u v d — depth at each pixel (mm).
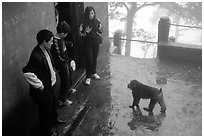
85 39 5973
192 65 7359
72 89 5898
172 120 5203
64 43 5031
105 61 7547
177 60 7645
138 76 6809
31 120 5039
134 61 7598
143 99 5816
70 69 5270
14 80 4402
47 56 4262
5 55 4129
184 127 5020
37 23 4891
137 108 5543
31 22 4699
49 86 4285
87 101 5723
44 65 4141
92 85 6305
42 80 4164
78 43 6578
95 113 5430
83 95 5898
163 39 7902
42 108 4383
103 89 6176
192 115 5348
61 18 6242
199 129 4965
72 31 6309
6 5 4035
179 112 5430
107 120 5234
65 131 4809
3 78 4148
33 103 5023
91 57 6098
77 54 6660
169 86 6375
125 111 5465
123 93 6047
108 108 5555
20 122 4691
